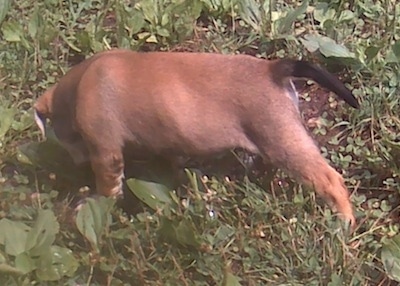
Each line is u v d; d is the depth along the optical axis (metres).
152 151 1.62
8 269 1.53
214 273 1.56
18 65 1.86
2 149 1.73
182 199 1.66
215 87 1.57
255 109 1.56
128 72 1.59
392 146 1.71
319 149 1.69
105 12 1.95
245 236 1.60
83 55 1.90
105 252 1.59
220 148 1.59
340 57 1.85
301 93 1.84
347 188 1.67
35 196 1.67
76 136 1.67
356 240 1.61
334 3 1.96
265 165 1.67
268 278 1.56
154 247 1.59
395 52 1.84
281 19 1.91
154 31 1.92
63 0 1.97
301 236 1.59
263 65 1.58
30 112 1.78
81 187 1.70
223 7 1.95
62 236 1.62
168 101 1.57
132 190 1.63
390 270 1.56
